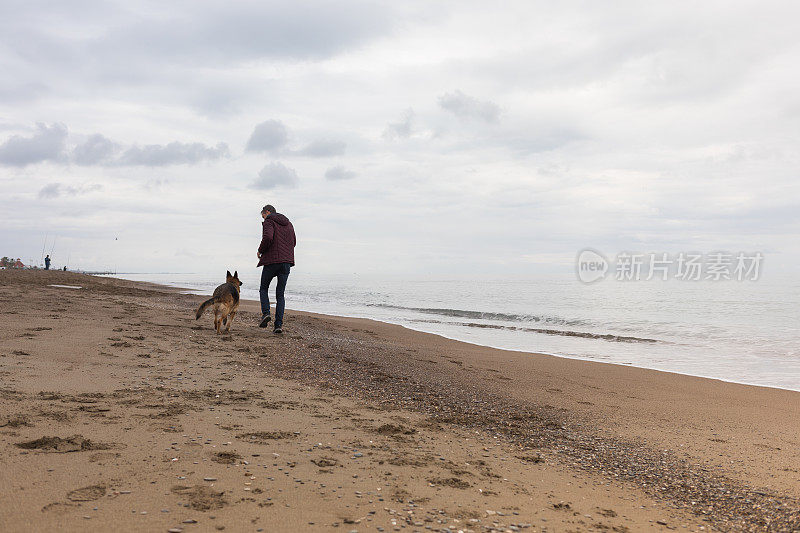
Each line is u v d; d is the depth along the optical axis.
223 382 5.67
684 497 3.44
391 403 5.52
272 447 3.55
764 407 6.52
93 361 6.02
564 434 4.89
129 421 3.85
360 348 9.38
